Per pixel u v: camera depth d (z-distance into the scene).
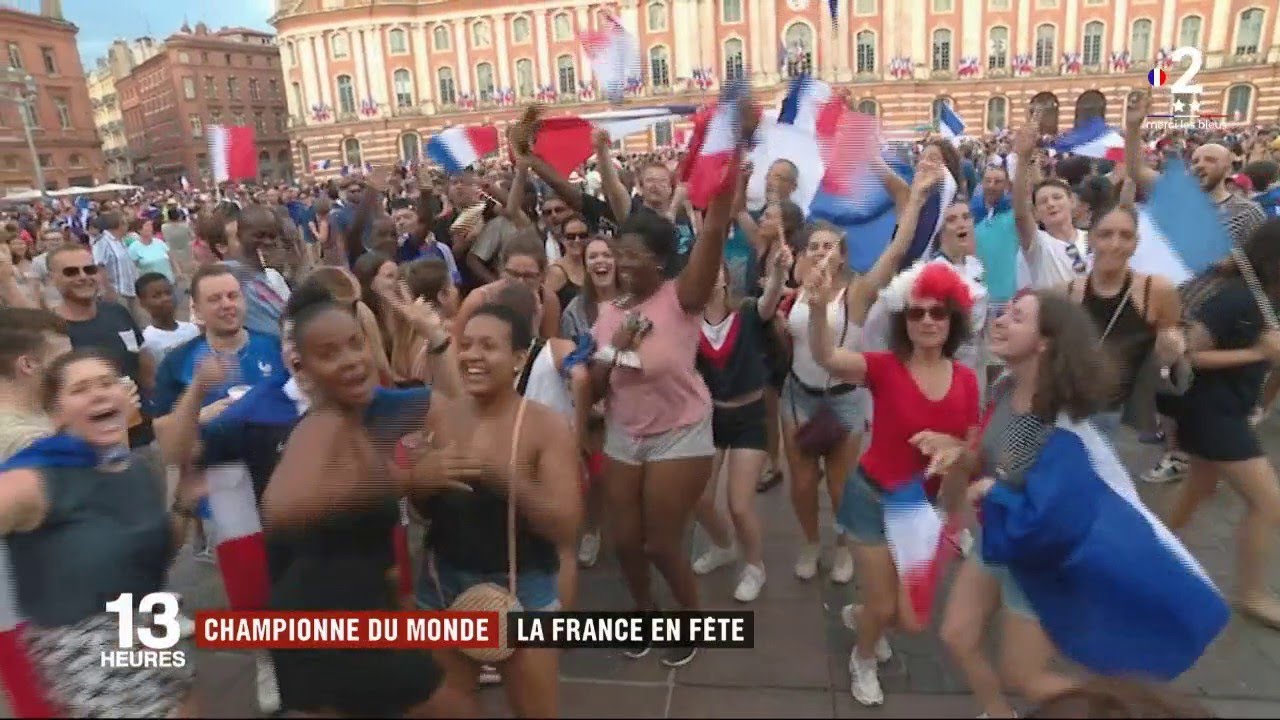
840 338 3.46
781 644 3.24
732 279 4.94
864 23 48.09
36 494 2.00
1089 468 2.34
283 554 2.06
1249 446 3.20
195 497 2.44
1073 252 4.34
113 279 10.14
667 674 3.06
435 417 2.19
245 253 4.73
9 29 47.03
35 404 2.70
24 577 2.04
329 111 55.56
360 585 2.01
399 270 3.89
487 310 2.25
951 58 48.50
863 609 2.83
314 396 2.06
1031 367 2.44
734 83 2.81
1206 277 3.18
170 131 54.34
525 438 2.21
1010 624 2.48
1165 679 2.34
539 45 52.25
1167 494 4.53
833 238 3.45
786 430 3.70
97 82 67.25
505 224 5.68
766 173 4.50
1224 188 5.05
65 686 2.00
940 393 2.66
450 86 54.56
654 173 5.18
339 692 2.00
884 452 2.73
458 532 2.25
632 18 50.00
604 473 3.04
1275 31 43.84
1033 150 4.35
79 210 25.44
